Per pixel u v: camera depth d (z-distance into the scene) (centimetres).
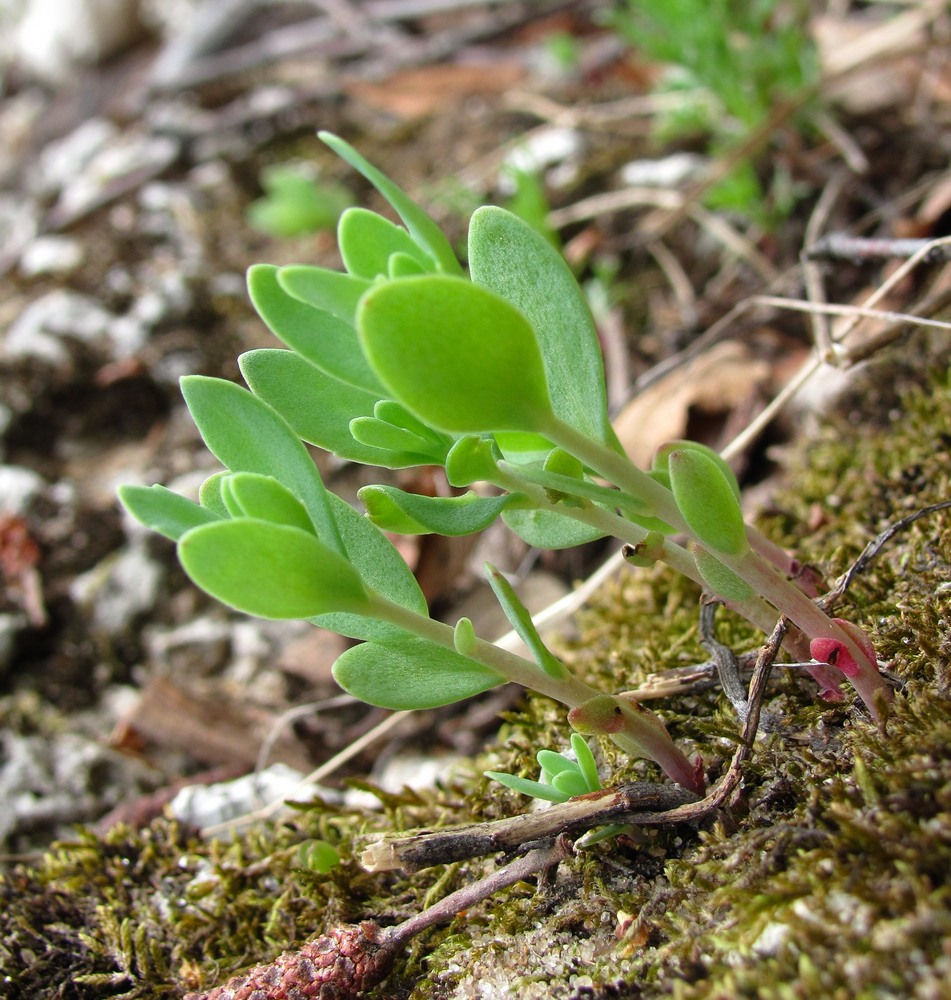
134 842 17
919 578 15
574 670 17
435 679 13
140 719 20
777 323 23
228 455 12
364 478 23
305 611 12
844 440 19
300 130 35
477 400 11
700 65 26
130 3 40
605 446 12
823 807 12
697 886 13
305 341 12
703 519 12
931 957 11
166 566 23
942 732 12
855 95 28
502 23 36
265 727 20
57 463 25
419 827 16
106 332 27
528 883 14
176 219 32
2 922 16
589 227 28
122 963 15
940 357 19
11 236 34
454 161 32
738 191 25
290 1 39
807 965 11
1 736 20
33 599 22
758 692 13
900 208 22
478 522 12
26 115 40
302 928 15
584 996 12
